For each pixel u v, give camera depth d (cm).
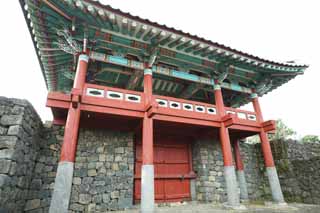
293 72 1004
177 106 828
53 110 679
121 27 680
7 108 482
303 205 859
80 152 768
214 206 815
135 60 818
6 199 441
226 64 915
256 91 1063
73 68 827
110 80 1035
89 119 757
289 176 1023
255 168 1154
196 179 1001
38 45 694
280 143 1110
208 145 1046
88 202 710
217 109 900
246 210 725
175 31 721
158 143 990
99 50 760
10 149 446
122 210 739
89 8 586
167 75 914
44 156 723
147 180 644
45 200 674
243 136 1078
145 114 724
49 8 580
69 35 658
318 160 933
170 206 844
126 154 842
